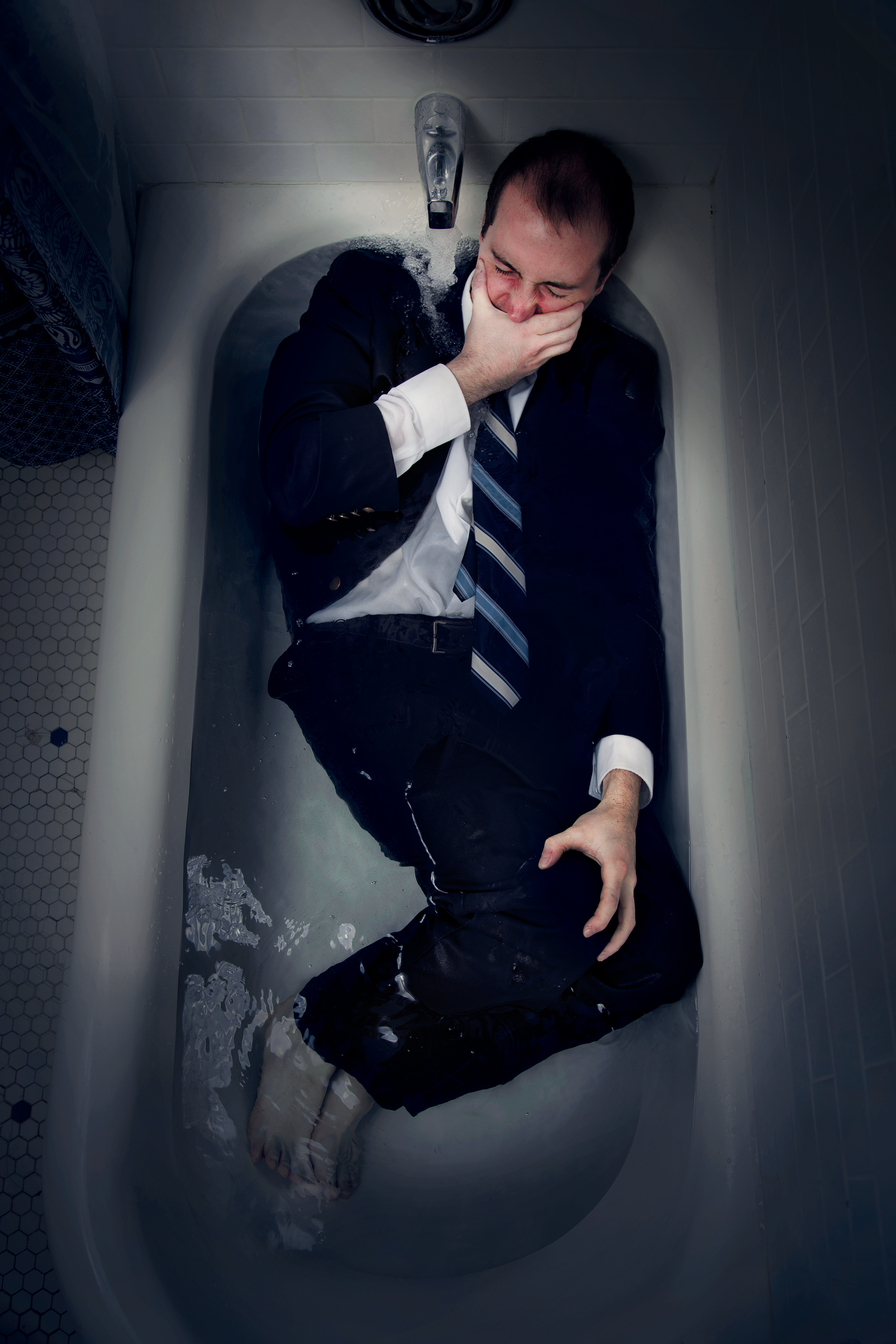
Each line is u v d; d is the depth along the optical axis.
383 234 1.23
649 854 1.00
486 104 1.17
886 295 0.77
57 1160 0.82
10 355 1.03
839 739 0.82
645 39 1.10
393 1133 0.97
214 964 0.96
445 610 1.03
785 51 1.01
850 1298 0.74
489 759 0.98
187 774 0.99
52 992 1.15
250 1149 0.91
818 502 0.89
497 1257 0.90
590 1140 0.96
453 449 1.07
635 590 1.07
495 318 1.05
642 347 1.20
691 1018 0.97
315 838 1.05
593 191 1.03
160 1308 0.77
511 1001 0.93
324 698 1.01
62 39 0.91
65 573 1.31
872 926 0.75
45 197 0.86
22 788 1.23
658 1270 0.87
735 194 1.18
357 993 0.93
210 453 1.11
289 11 1.06
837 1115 0.79
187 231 1.20
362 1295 0.86
